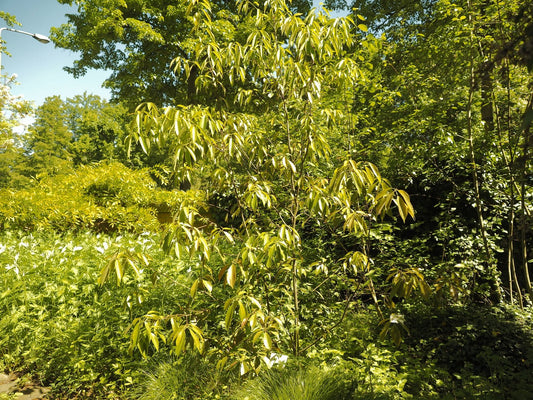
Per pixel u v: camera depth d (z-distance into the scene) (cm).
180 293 389
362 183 236
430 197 507
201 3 285
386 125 584
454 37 460
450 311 380
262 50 279
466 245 434
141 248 499
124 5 1366
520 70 375
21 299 382
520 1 365
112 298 382
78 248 471
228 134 266
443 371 300
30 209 643
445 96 477
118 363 323
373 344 334
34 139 3294
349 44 288
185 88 1614
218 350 268
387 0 1141
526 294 478
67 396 310
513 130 426
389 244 452
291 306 318
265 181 283
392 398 257
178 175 262
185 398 274
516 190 410
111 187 758
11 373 346
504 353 317
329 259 459
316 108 322
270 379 260
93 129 3028
